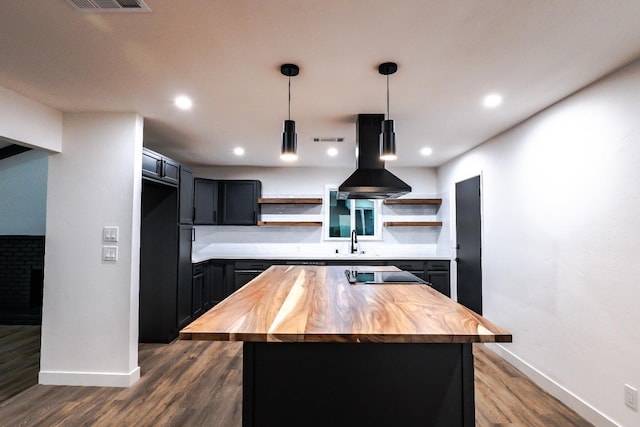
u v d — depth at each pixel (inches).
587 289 94.4
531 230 120.0
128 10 61.9
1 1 59.1
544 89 97.1
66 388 110.9
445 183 207.0
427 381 64.4
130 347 113.8
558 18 64.1
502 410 98.2
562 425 90.7
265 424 64.6
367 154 121.0
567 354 101.9
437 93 100.5
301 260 200.1
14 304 191.6
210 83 93.9
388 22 65.8
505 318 137.3
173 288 156.9
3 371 124.9
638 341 79.2
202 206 199.8
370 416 64.3
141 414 95.3
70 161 116.0
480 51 76.4
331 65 83.3
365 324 59.1
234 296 82.0
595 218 91.6
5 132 96.7
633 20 64.4
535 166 118.0
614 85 85.8
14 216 195.5
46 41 72.5
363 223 223.1
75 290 114.3
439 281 196.7
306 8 61.4
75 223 115.1
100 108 113.0
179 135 147.3
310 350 64.7
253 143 160.9
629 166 81.6
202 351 145.8
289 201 212.5
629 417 81.2
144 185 158.7
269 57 79.4
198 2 59.6
